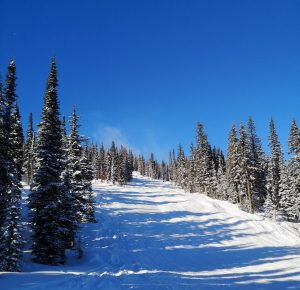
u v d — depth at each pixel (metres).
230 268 27.70
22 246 22.75
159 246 34.44
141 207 53.22
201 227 44.19
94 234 35.22
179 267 27.58
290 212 59.66
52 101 29.61
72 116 38.09
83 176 37.59
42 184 27.36
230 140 69.38
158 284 17.83
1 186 24.30
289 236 44.16
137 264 26.47
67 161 31.12
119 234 36.28
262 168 69.50
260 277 23.34
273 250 36.38
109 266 24.81
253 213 57.41
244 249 36.34
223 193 77.56
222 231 43.16
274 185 67.06
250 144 66.75
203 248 35.66
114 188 77.75
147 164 180.00
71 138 37.31
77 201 34.84
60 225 27.11
